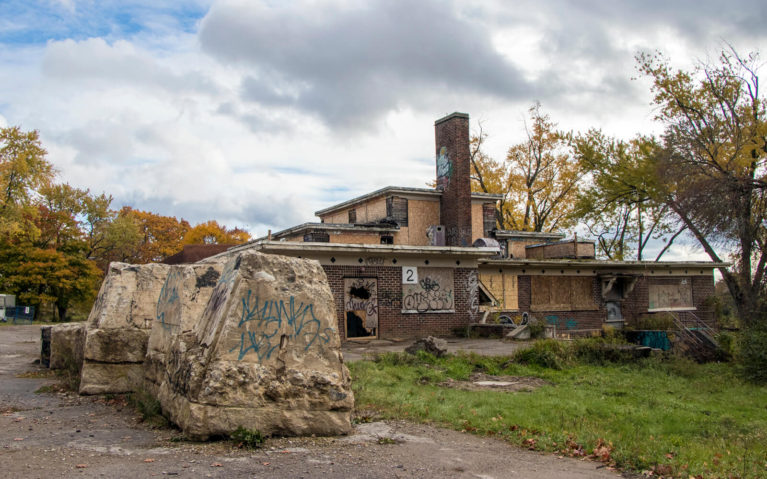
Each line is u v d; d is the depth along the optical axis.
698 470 6.77
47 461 5.80
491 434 8.16
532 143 48.44
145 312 10.70
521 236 35.00
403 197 31.17
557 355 16.84
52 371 12.86
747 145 27.39
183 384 7.00
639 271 30.48
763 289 22.61
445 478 5.75
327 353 7.44
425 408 9.46
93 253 57.94
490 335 23.28
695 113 29.81
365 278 22.50
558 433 8.17
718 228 24.02
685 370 16.86
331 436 7.21
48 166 46.44
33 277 42.41
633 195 33.50
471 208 33.72
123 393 10.16
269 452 6.28
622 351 17.98
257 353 6.99
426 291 23.69
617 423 9.55
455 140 31.05
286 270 7.49
